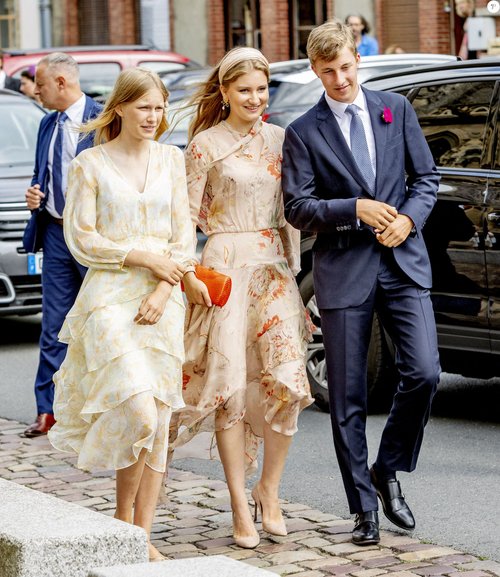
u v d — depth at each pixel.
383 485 6.35
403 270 6.11
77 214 5.75
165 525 6.55
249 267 6.17
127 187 5.75
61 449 5.87
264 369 6.20
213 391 6.12
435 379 6.12
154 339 5.65
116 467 5.61
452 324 8.20
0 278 11.93
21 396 10.10
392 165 6.17
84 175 5.76
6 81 19.84
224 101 6.19
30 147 13.42
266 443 6.29
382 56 13.75
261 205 6.21
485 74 8.36
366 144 6.18
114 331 5.61
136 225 5.75
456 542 6.21
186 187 5.94
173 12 29.30
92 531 4.73
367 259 6.16
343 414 6.20
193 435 6.29
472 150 8.23
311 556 5.98
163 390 5.66
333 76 6.10
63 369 5.86
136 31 29.88
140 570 4.27
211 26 28.77
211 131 6.22
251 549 6.11
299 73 13.41
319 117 6.19
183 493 7.17
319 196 6.23
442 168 8.32
